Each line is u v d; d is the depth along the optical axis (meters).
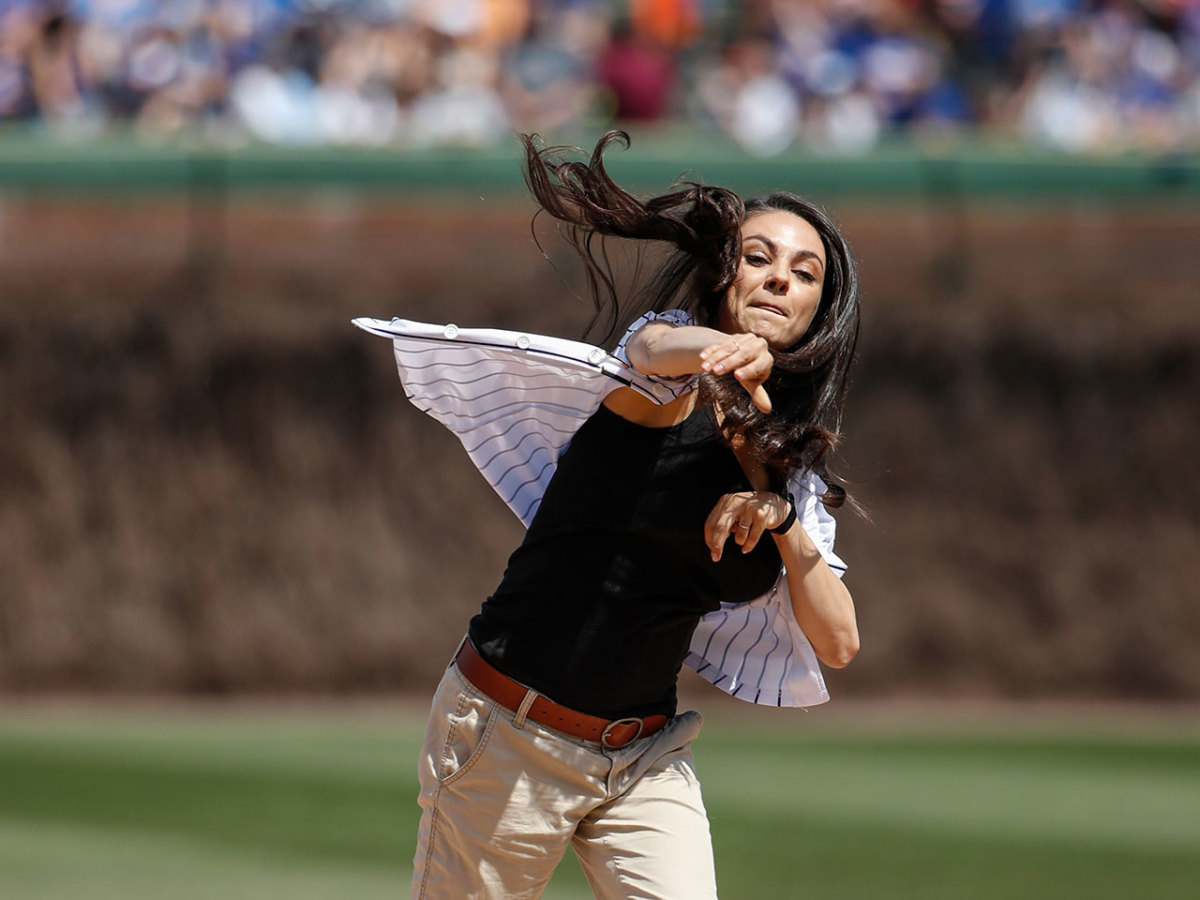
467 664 11.24
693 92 48.03
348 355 40.72
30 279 41.56
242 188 42.22
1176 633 40.78
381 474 40.50
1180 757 33.44
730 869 22.86
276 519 40.12
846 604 11.43
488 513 40.53
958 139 45.88
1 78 44.81
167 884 21.16
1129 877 22.78
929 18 50.41
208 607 39.75
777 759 32.50
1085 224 43.56
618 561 10.94
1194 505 41.16
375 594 40.12
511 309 41.00
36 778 28.72
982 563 40.91
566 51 48.22
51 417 40.00
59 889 20.75
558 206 11.55
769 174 42.81
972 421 41.19
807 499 11.86
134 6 45.47
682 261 11.83
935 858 23.78
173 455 40.16
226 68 45.41
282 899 20.48
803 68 48.75
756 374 9.89
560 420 11.70
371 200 42.44
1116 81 50.38
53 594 39.50
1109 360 41.53
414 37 46.69
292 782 28.77
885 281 42.94
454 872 11.29
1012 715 39.03
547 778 11.00
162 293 41.50
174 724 35.62
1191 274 43.53
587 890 21.80
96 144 41.94
